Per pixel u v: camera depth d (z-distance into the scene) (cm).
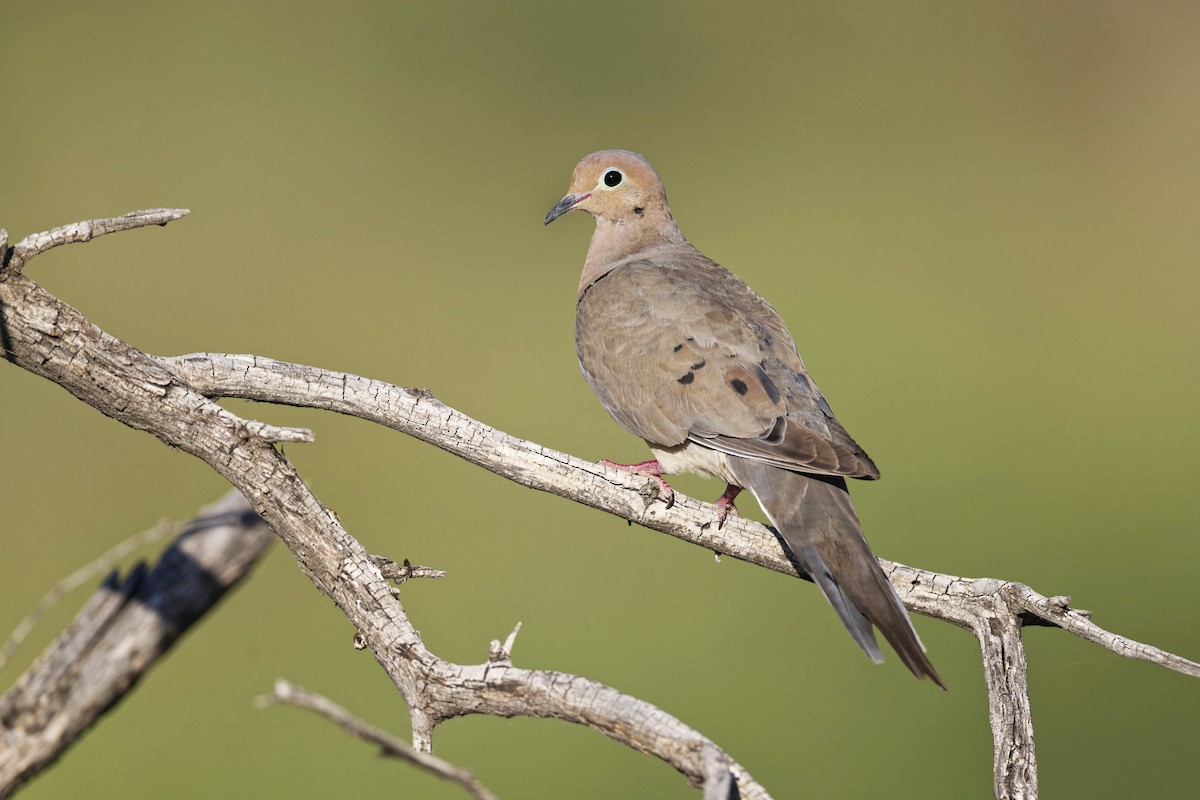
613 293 1130
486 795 605
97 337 799
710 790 646
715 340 1059
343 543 830
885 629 848
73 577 828
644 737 703
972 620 893
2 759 969
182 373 868
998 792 823
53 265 2148
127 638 1002
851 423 1995
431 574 851
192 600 1023
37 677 986
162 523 848
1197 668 784
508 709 754
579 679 733
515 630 764
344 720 582
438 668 778
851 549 907
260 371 885
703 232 2419
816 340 2183
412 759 601
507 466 913
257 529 1048
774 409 1008
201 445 818
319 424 1916
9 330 787
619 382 1084
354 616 827
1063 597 846
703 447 1041
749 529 961
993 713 849
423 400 905
